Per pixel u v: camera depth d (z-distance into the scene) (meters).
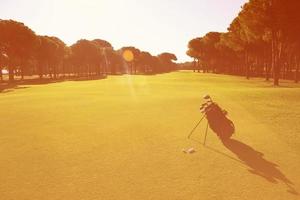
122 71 130.50
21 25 56.31
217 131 8.97
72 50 90.25
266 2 30.41
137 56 128.12
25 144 9.02
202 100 17.42
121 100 19.38
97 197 5.40
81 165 7.07
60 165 7.11
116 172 6.59
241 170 6.58
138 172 6.56
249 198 5.24
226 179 6.09
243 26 36.09
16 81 60.66
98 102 18.67
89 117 13.30
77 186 5.89
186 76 62.69
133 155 7.74
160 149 8.23
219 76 62.00
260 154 7.65
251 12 32.03
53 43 72.00
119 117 13.10
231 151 7.95
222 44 72.25
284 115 12.15
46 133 10.39
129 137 9.59
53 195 5.53
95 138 9.54
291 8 29.50
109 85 37.97
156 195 5.42
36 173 6.64
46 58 70.56
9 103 19.44
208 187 5.72
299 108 13.52
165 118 12.61
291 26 30.83
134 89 30.27
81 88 33.44
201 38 91.69
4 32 54.16
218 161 7.19
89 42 93.12
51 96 23.81
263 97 17.08
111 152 8.04
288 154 7.60
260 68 72.19
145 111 14.51
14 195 5.55
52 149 8.42
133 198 5.32
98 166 6.98
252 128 10.34
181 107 15.37
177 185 5.84
